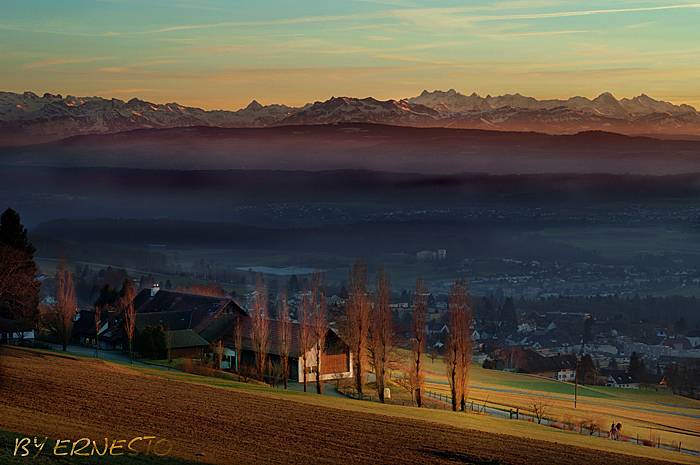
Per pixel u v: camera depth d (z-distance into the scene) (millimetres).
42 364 58500
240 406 48250
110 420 39594
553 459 42250
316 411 49625
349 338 70875
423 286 69688
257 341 70500
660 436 72188
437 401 74375
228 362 79062
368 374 82500
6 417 37062
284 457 36062
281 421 44812
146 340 79562
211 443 37125
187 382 57188
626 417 86625
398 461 37812
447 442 43781
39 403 41781
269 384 69438
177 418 42219
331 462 36188
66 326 84938
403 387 78375
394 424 47875
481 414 66750
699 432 80188
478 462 39469
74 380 51406
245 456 35344
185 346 80875
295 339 75562
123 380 54125
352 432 43781
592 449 47312
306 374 72750
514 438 48000
